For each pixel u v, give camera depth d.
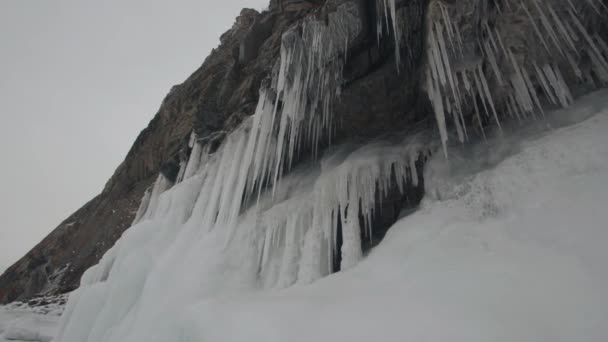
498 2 4.79
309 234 5.94
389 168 6.12
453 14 4.83
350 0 5.50
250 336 3.56
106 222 19.61
